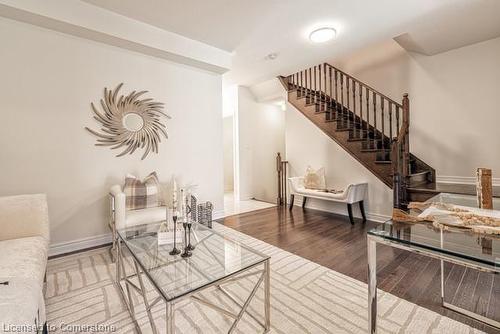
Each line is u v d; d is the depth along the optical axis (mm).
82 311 1628
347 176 4137
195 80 3727
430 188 3197
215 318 1555
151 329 1459
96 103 2861
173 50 3168
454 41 3414
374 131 4039
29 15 2326
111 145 2971
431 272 2127
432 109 3893
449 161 3754
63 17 2426
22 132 2455
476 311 1570
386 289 1865
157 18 2830
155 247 1798
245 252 1652
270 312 1608
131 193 2770
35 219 1889
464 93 3600
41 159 2553
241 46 3527
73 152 2729
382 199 3717
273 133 6355
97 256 2543
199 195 3795
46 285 1947
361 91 4348
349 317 1554
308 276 2086
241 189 5672
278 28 3061
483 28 3055
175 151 3527
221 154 4070
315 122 4531
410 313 1570
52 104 2604
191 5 2590
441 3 2547
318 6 2600
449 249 958
